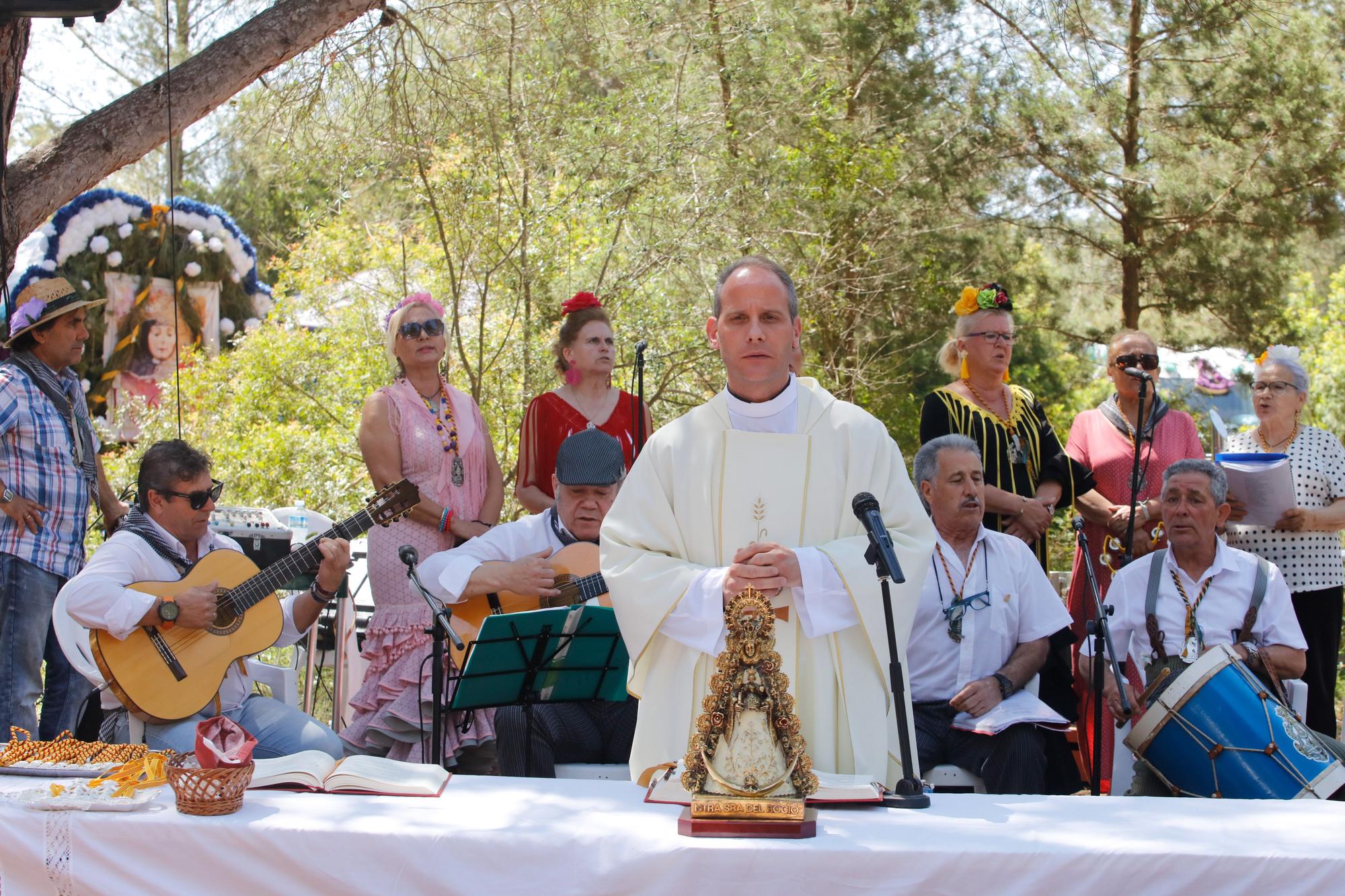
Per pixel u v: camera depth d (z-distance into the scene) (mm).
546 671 4148
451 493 5176
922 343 12984
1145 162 13719
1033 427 5504
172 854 2580
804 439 3068
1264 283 13398
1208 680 3912
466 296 10305
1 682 4648
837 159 11953
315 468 9234
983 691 4277
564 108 10219
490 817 2641
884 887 2389
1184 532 4605
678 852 2410
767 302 3037
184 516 4352
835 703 2988
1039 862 2387
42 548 4773
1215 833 2525
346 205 10656
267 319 11352
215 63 5914
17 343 4977
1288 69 12820
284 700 4875
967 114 13242
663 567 2994
